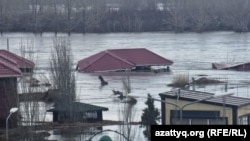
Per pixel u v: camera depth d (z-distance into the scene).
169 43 170.50
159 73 109.25
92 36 195.75
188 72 107.19
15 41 174.25
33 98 47.81
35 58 116.75
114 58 112.88
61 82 63.97
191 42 172.50
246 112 45.38
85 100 76.75
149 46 161.62
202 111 45.16
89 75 106.38
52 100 65.75
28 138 46.47
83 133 51.81
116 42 173.75
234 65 114.25
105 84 93.81
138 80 99.12
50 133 52.91
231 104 44.44
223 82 93.12
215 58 132.38
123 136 43.44
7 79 55.28
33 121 47.41
